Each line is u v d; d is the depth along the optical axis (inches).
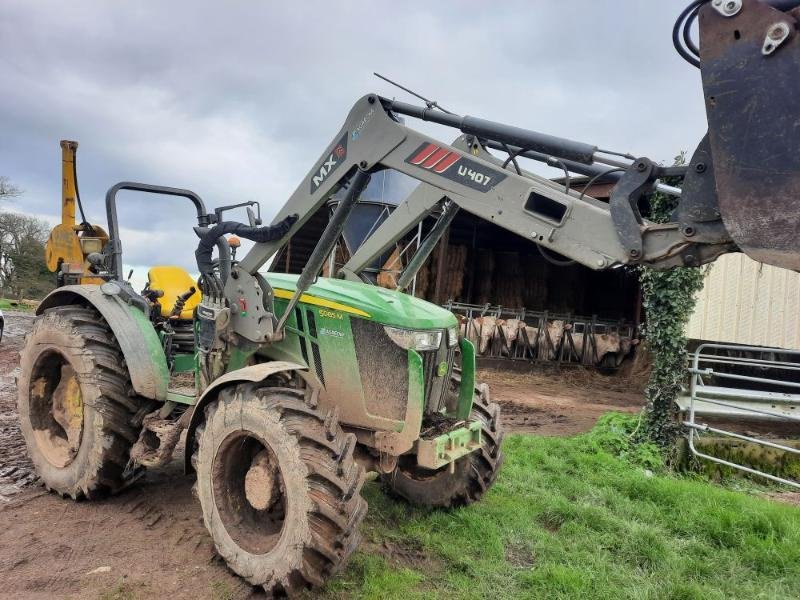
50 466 155.5
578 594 119.1
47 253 223.3
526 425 300.8
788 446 244.4
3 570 115.9
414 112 116.8
